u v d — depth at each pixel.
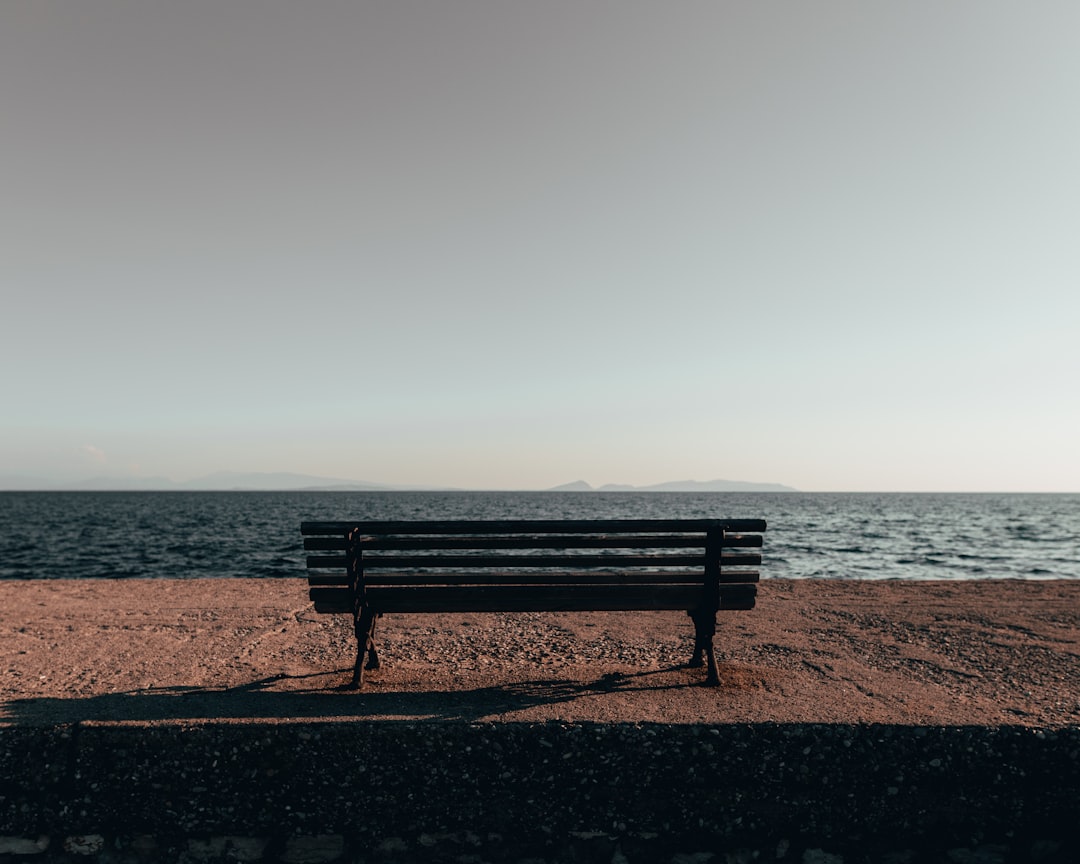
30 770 4.11
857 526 55.44
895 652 6.17
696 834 4.11
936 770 4.11
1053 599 8.93
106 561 26.61
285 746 4.13
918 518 73.81
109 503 127.81
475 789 4.11
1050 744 4.12
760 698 4.72
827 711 4.43
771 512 88.44
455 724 4.18
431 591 5.19
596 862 4.09
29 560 26.92
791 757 4.14
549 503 140.38
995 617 7.75
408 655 6.10
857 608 8.27
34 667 5.68
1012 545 36.59
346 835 4.11
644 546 5.20
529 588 5.20
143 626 7.27
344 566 5.09
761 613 7.97
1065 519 76.06
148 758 4.13
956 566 25.19
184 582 10.13
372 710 4.45
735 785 4.11
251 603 8.52
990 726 4.17
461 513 79.50
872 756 4.13
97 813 4.10
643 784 4.11
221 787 4.11
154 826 4.11
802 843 4.11
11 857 4.10
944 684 5.15
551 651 6.23
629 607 5.18
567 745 4.14
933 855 4.09
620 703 4.60
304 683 5.16
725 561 5.16
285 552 30.75
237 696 4.81
